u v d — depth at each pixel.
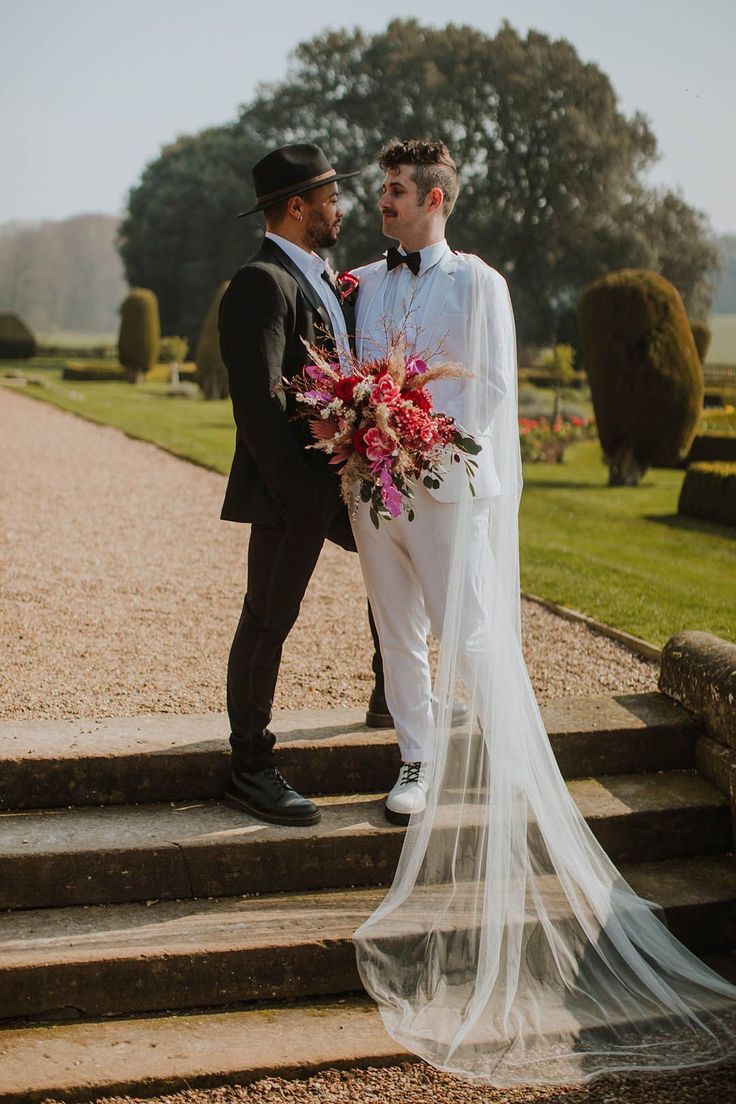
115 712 3.84
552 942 2.92
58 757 3.18
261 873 3.04
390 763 3.41
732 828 3.37
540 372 31.75
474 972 2.90
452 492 2.99
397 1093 2.52
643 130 41.53
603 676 4.52
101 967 2.70
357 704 4.06
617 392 11.30
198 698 4.04
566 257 40.22
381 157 3.04
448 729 3.01
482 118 41.28
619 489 11.42
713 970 3.02
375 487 2.85
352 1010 2.80
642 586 6.45
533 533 8.63
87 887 2.94
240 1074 2.53
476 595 3.07
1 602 5.59
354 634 5.15
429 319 3.02
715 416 15.88
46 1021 2.69
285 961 2.80
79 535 7.60
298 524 2.97
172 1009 2.76
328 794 3.39
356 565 6.86
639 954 2.94
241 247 43.91
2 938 2.77
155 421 17.61
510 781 3.00
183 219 44.81
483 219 41.03
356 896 3.05
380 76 42.09
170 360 34.34
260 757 3.18
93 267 75.00
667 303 11.12
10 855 2.88
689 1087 2.58
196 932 2.83
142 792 3.25
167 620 5.32
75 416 18.25
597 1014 2.81
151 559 6.86
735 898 3.12
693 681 3.65
